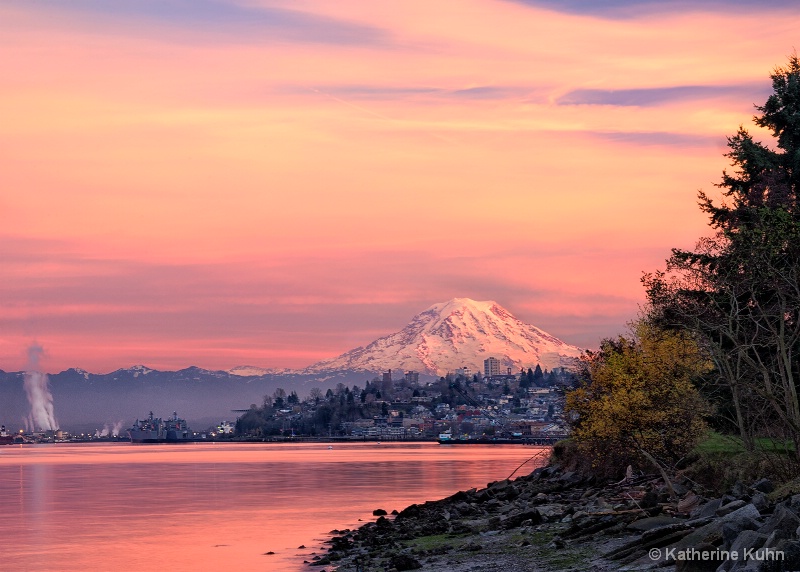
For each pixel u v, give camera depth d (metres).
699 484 48.31
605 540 37.25
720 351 46.12
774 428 52.41
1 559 55.84
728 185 63.91
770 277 46.06
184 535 66.12
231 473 169.88
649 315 59.25
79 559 55.31
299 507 88.44
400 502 93.12
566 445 79.38
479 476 142.12
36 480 154.00
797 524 25.41
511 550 39.62
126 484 136.88
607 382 59.69
